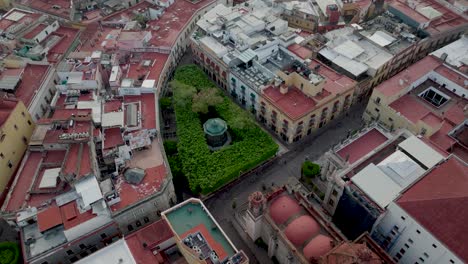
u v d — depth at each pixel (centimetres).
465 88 10819
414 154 8519
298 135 11319
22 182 9019
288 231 7688
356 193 8181
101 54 12056
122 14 14538
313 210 7975
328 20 14375
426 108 10756
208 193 10019
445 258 7075
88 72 11238
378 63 12156
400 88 10888
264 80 11631
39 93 10938
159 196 8694
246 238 9250
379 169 8294
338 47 12694
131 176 8944
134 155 9688
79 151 9031
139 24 13888
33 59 11994
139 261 7469
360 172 8262
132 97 11256
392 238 8188
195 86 12381
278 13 14538
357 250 6475
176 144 10819
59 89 10944
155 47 12825
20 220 8094
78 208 8150
